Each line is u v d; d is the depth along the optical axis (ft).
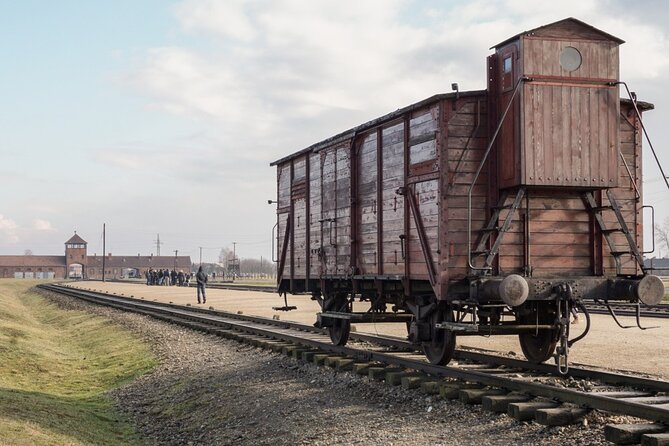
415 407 32.68
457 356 44.19
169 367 55.06
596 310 86.79
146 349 67.15
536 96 35.83
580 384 33.19
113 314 110.63
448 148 36.63
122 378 56.39
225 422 36.55
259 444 31.37
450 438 27.09
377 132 44.37
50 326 117.91
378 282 44.09
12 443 28.99
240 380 45.39
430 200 37.91
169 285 292.81
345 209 49.21
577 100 36.40
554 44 36.22
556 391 29.25
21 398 39.99
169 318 89.71
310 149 55.26
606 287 36.01
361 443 28.09
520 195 35.88
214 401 41.06
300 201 58.39
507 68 36.73
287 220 61.67
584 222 38.01
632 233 38.55
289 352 50.67
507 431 27.17
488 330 36.37
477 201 36.81
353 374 41.24
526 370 39.04
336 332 52.70
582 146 36.35
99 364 65.46
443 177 36.47
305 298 139.13
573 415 26.86
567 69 36.35
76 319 117.91
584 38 36.68
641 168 39.04
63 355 71.87
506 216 36.55
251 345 59.16
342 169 49.75
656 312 82.12
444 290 35.99
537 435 26.20
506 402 29.73
